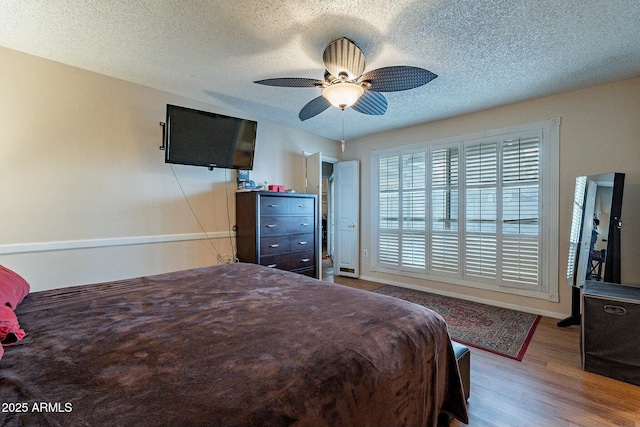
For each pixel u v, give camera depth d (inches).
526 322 117.0
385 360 41.3
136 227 111.4
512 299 133.5
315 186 171.0
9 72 86.7
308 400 31.4
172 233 121.1
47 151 92.9
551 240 122.8
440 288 156.6
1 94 85.7
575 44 83.1
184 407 28.0
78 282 98.6
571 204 118.0
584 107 114.4
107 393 29.8
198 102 127.8
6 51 86.3
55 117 94.3
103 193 103.7
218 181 135.7
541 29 76.1
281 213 140.4
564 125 119.0
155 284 74.0
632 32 77.0
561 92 118.0
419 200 163.8
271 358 37.3
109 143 105.0
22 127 88.8
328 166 269.3
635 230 104.3
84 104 99.8
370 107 101.7
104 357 37.2
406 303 60.4
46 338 42.6
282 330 45.9
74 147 97.8
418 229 164.2
